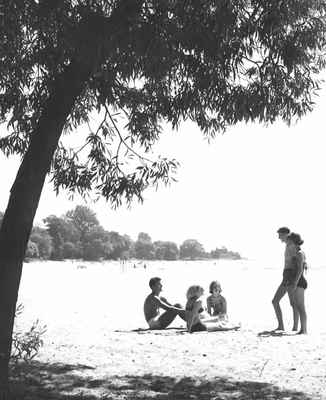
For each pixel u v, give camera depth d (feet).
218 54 21.89
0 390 19.84
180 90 25.34
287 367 28.89
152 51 20.29
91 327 46.42
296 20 23.03
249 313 65.26
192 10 20.98
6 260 20.21
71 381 24.85
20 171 20.92
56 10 20.07
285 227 42.22
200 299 42.80
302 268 41.16
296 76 24.90
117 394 22.88
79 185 27.61
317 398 22.80
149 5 21.38
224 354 32.45
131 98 27.99
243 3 21.67
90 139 27.99
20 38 23.21
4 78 25.68
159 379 26.13
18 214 20.47
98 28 19.49
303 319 40.70
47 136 21.06
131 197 26.94
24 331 41.29
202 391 23.85
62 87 21.29
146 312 45.01
